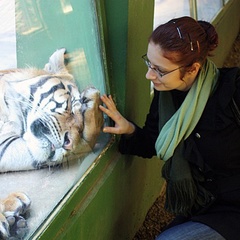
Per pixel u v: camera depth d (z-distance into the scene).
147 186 2.34
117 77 1.70
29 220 1.25
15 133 1.39
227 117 1.42
